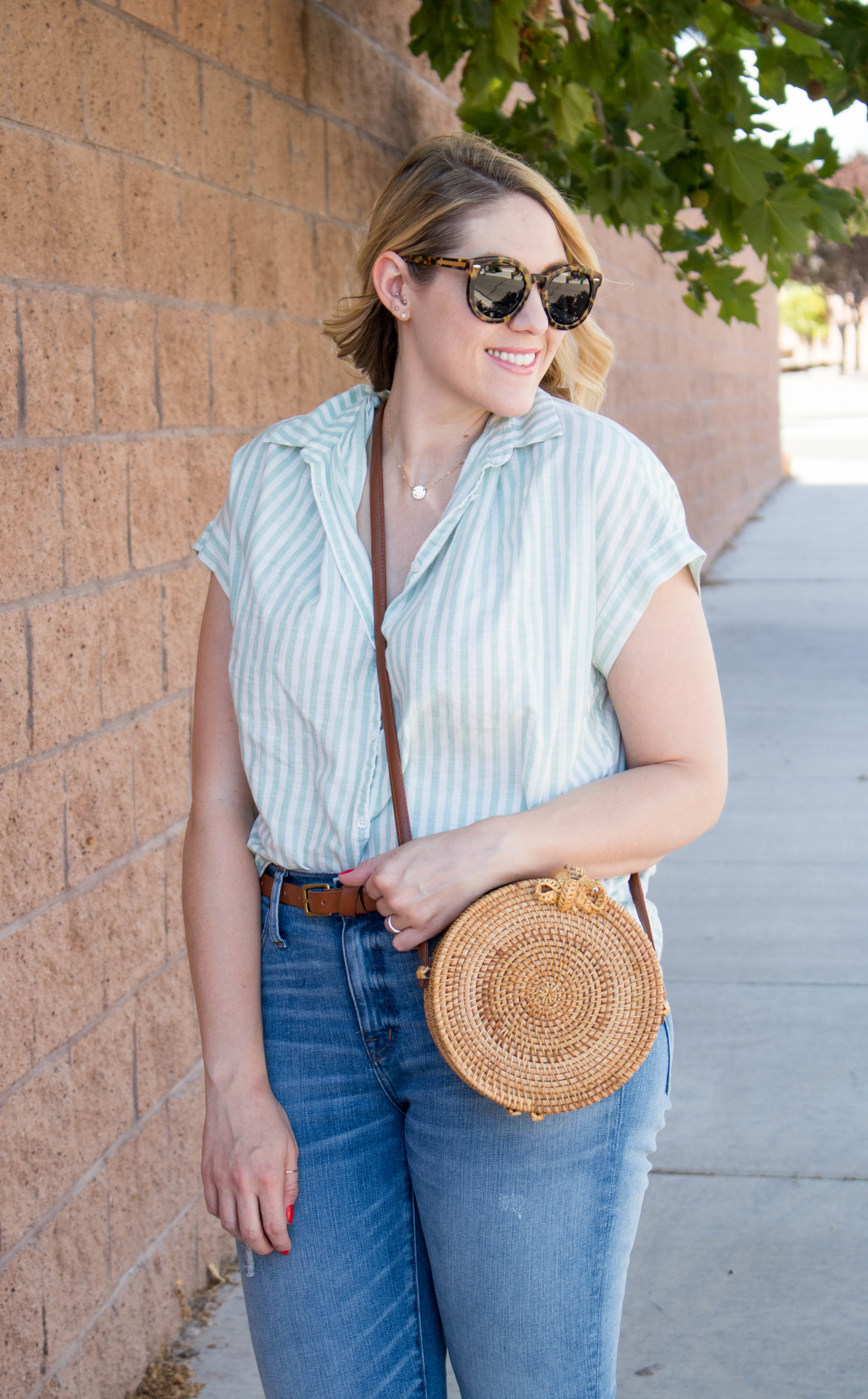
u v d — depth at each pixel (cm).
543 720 145
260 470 163
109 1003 250
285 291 324
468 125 434
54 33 226
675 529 145
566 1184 145
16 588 218
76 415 235
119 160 248
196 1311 281
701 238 416
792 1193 317
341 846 150
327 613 151
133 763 257
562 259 153
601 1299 145
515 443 150
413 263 153
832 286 6712
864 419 4116
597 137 411
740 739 720
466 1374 149
